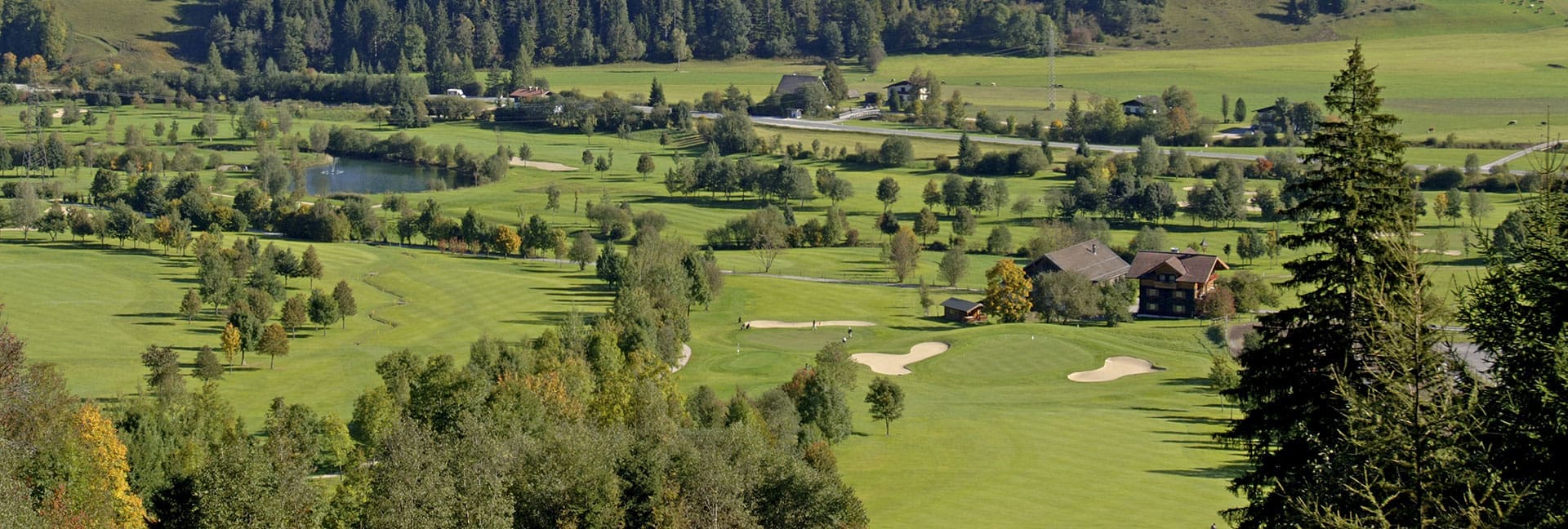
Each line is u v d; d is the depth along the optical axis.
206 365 129.88
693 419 105.38
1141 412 124.81
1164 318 181.12
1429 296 37.16
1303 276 40.81
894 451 109.25
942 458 106.00
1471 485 32.38
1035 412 124.56
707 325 170.75
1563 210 37.56
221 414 102.44
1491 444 33.75
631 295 152.75
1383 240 39.06
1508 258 38.06
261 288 171.62
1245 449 43.31
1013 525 83.38
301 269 188.00
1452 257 196.00
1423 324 34.97
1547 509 32.78
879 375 146.62
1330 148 40.75
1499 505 32.19
